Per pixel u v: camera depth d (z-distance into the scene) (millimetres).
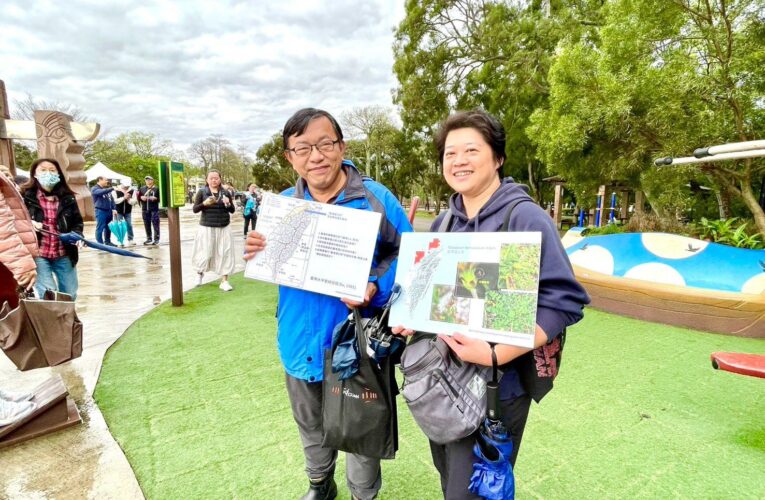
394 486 1964
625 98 6023
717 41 5395
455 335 1135
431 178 27328
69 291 3557
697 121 5707
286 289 1605
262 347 3672
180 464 2107
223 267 5871
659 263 4820
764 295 3920
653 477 2020
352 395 1440
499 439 1116
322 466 1739
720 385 2957
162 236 12305
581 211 17703
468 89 16953
